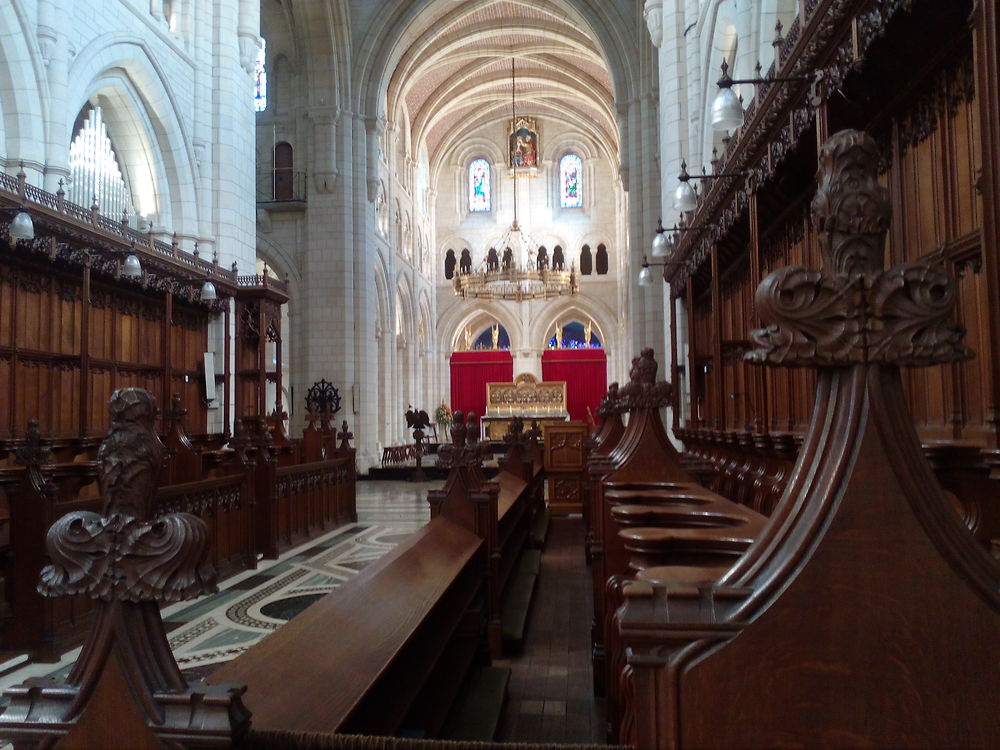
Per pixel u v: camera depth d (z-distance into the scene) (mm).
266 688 2316
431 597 3830
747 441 7480
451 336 43844
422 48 31422
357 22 27859
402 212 35875
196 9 17812
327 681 2498
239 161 18625
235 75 18562
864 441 1536
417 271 38656
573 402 42625
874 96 5629
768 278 1574
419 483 24453
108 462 1718
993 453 3164
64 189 12938
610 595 3998
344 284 26641
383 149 31766
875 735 1458
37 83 12406
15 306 11914
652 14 15961
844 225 1581
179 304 16531
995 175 3197
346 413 26219
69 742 1643
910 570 1493
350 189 27234
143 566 1660
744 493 7672
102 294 14078
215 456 11742
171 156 16750
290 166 27312
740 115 6410
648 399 5414
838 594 1494
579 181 43719
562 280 33844
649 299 23266
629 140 26188
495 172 43812
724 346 11203
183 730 1612
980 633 1471
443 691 4535
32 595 6312
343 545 12211
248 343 18469
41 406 12516
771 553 1572
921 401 5270
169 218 16891
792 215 8086
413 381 37438
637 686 1527
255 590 8906
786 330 1557
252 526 10297
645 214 24719
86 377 12320
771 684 1480
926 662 1468
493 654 6113
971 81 4625
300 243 26984
